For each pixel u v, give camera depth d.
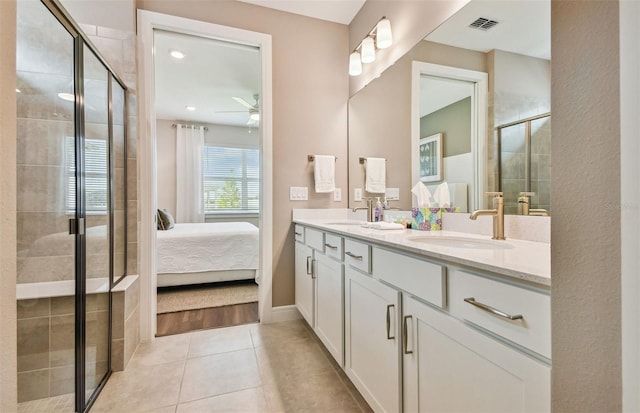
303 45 2.45
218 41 2.27
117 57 1.93
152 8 2.04
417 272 0.97
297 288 2.34
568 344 0.47
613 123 0.40
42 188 1.48
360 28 2.39
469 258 0.77
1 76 0.49
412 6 1.82
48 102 1.54
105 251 1.69
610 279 0.41
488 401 0.72
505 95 1.25
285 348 1.93
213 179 5.65
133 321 1.88
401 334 1.06
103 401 1.42
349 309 1.45
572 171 0.46
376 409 1.19
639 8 0.37
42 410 1.34
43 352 1.37
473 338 0.76
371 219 2.11
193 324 2.31
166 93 4.09
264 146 2.34
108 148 1.76
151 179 2.05
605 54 0.41
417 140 1.79
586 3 0.44
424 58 1.71
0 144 0.49
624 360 0.39
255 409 1.36
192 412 1.34
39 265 1.42
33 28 1.52
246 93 4.10
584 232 0.44
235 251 3.26
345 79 2.59
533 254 0.83
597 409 0.43
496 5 1.29
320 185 2.43
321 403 1.40
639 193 0.37
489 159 1.32
